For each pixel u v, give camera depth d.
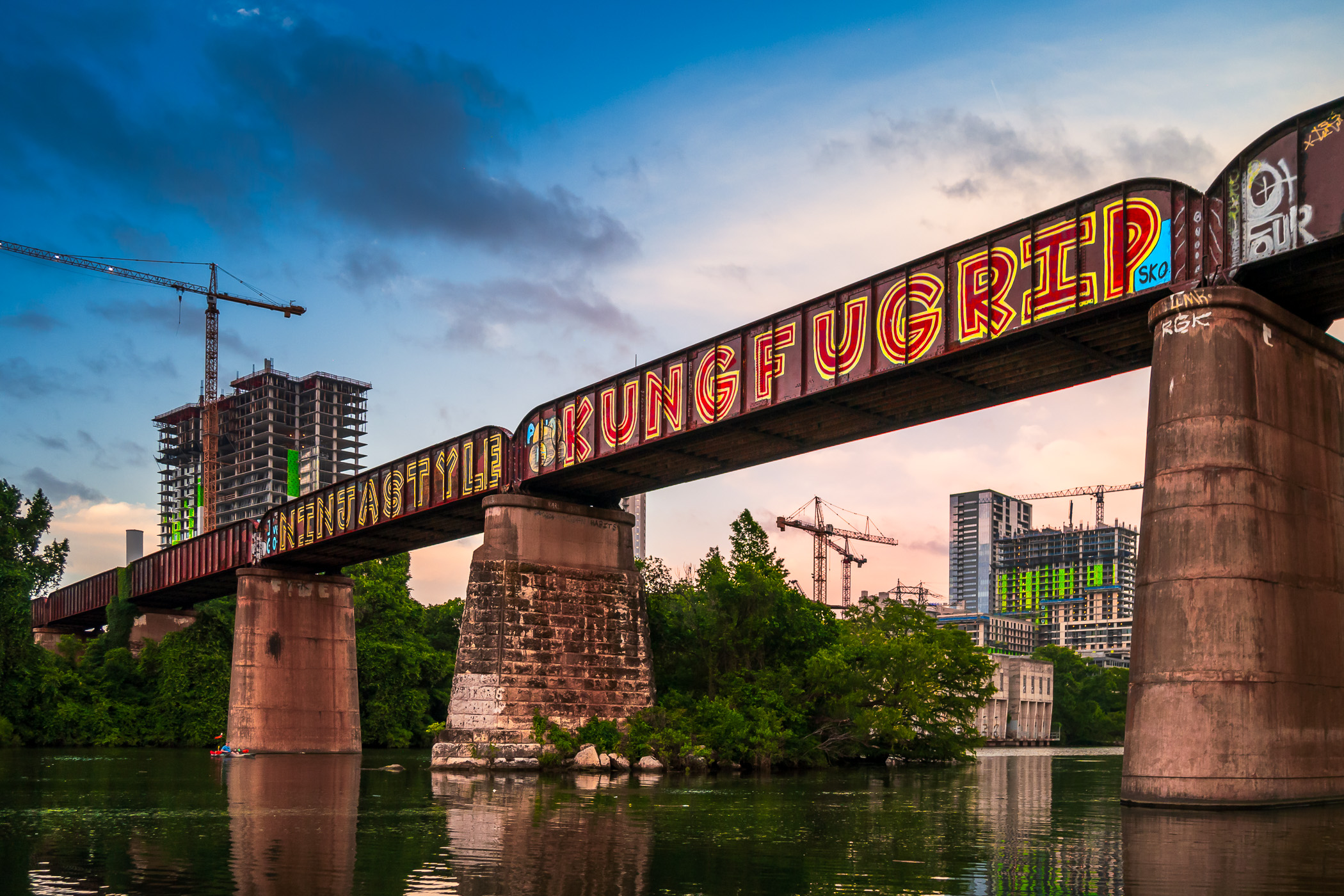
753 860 20.78
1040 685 185.38
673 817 29.28
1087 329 33.97
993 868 19.55
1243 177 29.42
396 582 95.88
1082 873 18.56
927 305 37.50
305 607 73.62
